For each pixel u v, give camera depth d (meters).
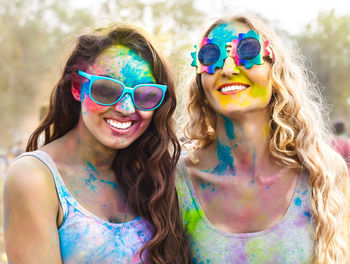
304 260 1.98
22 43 27.05
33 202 1.76
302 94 2.24
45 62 26.58
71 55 2.03
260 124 2.16
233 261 2.01
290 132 2.11
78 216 1.85
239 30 2.11
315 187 2.05
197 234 2.10
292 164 2.12
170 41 13.95
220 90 2.12
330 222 2.01
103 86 1.92
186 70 2.46
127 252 1.90
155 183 2.10
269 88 2.11
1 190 8.49
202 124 2.35
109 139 1.96
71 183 1.93
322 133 2.41
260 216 2.07
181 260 2.07
